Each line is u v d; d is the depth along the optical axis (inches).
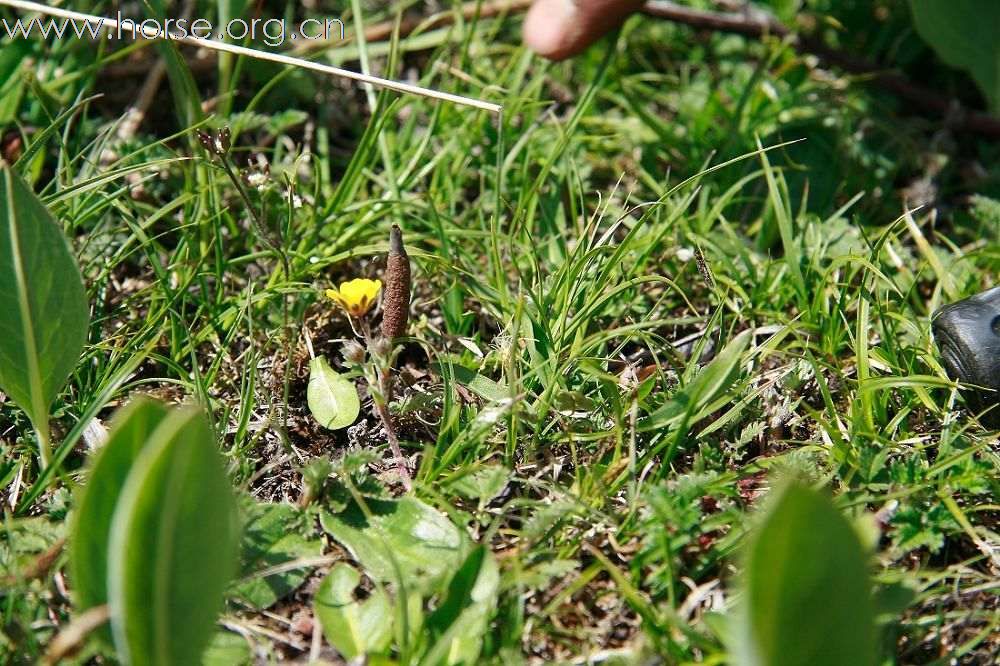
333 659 17.5
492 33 25.2
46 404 18.1
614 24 22.6
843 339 20.8
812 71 25.9
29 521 17.9
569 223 23.1
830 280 21.2
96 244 21.7
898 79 25.5
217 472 15.1
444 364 19.7
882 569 18.1
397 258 18.9
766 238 22.6
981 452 19.1
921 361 20.4
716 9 26.8
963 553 18.6
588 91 22.8
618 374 20.4
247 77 25.3
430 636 17.0
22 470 19.0
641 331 20.3
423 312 21.5
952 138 24.9
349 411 19.6
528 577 17.3
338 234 22.0
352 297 18.6
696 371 19.7
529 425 19.3
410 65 26.0
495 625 17.3
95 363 20.1
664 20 26.2
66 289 17.7
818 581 14.7
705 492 18.1
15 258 17.2
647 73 25.9
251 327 19.5
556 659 17.5
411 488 18.6
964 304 19.6
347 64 25.7
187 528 15.1
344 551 18.4
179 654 15.4
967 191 24.3
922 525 18.0
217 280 20.7
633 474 18.5
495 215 20.9
